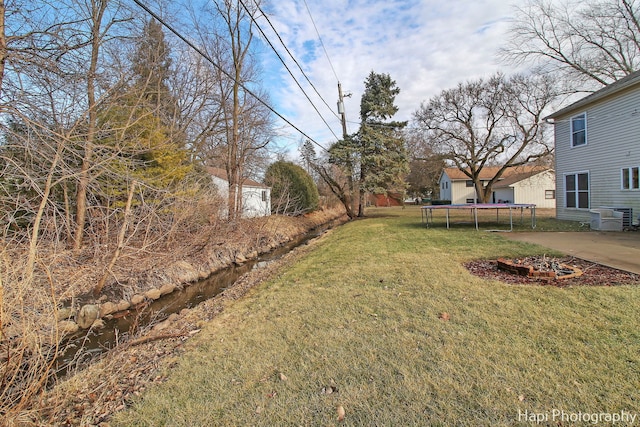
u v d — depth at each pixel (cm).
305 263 737
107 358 318
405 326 323
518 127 2161
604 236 823
